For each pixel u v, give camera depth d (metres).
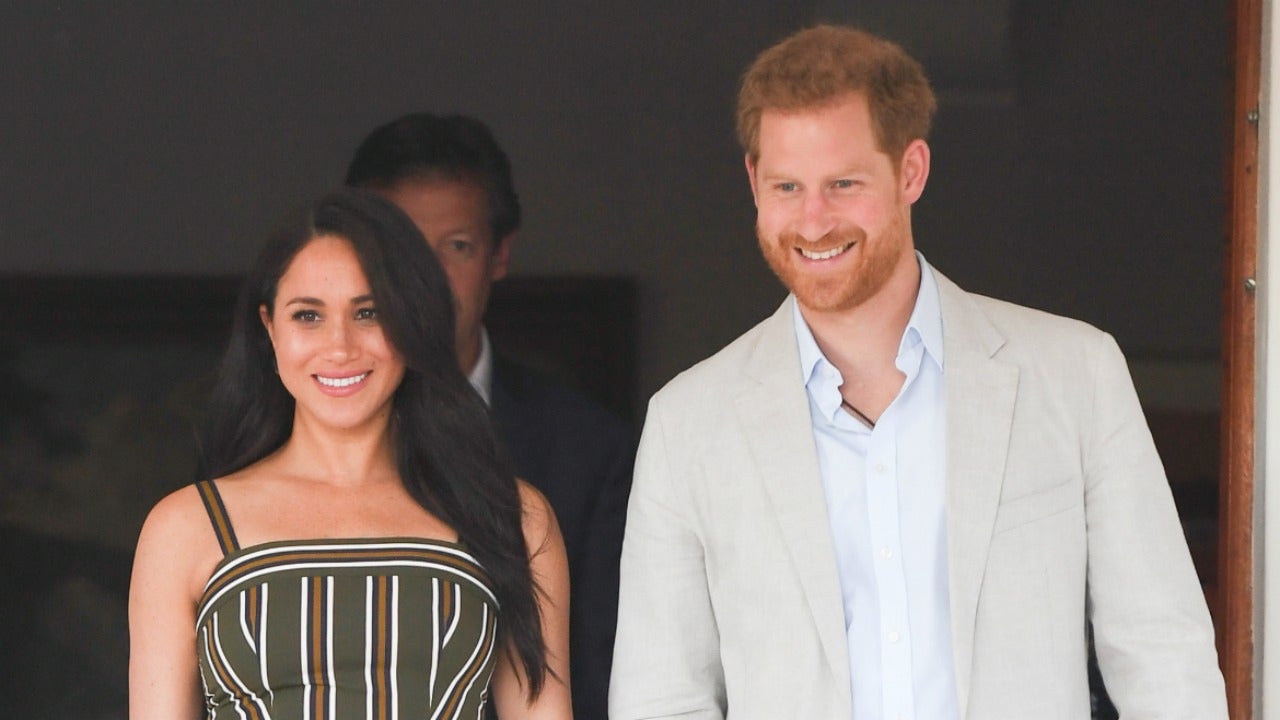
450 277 9.59
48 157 9.34
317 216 8.02
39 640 9.48
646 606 8.10
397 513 8.15
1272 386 9.55
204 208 9.43
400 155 9.52
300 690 7.70
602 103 9.58
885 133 7.51
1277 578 9.55
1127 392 7.77
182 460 9.48
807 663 7.61
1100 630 7.68
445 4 9.48
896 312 7.85
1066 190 9.69
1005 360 7.82
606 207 9.62
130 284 9.41
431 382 8.16
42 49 9.29
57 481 9.44
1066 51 9.66
